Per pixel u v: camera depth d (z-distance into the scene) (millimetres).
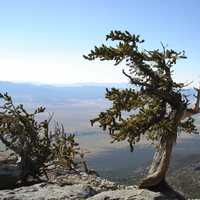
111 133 13930
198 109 14242
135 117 14070
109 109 14078
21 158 20609
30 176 20703
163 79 14359
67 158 21984
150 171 13797
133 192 13055
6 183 18703
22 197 13281
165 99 14203
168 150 13688
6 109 21953
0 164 19672
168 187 13617
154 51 14375
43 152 21297
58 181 19984
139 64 14219
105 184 19734
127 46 14016
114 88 14102
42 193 13734
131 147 13828
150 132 14062
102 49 14180
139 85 14211
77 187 14453
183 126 14430
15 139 21359
